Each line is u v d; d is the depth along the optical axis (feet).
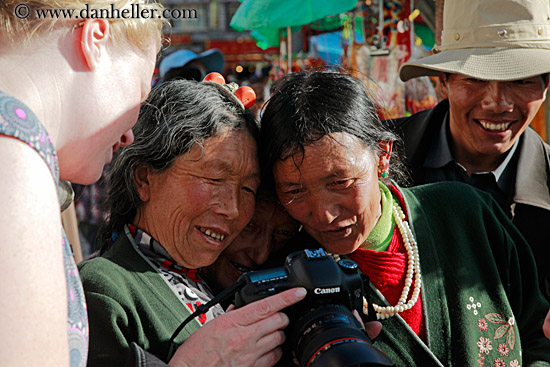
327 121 4.38
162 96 4.66
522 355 5.41
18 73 2.91
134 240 4.71
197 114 4.48
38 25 2.98
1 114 2.52
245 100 4.81
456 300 5.01
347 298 4.14
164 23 4.00
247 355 3.87
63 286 2.56
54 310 2.47
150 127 4.61
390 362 3.48
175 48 27.40
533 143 7.24
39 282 2.43
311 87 4.57
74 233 7.23
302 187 4.51
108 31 3.24
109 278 4.31
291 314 4.09
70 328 2.96
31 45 2.99
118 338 4.05
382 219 4.96
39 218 2.50
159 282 4.55
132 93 3.45
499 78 6.49
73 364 2.96
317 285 4.00
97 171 3.51
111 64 3.32
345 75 4.77
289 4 11.56
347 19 12.53
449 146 7.34
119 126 3.44
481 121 6.83
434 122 7.53
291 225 5.18
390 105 12.35
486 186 7.18
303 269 4.09
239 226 4.72
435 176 7.36
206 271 5.24
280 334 4.00
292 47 12.84
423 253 5.08
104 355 4.03
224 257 5.19
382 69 12.40
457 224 5.26
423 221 5.21
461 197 5.41
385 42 12.42
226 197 4.51
